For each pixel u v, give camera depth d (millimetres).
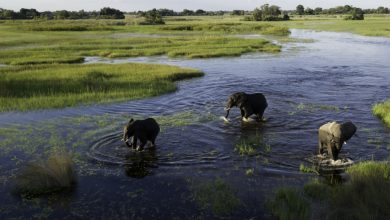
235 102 17328
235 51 45406
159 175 11836
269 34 81688
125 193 10750
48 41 60125
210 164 12664
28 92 22891
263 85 26344
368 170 11469
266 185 11188
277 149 13953
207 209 9898
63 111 19094
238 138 15125
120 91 23422
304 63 37281
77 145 14188
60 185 11039
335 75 30453
